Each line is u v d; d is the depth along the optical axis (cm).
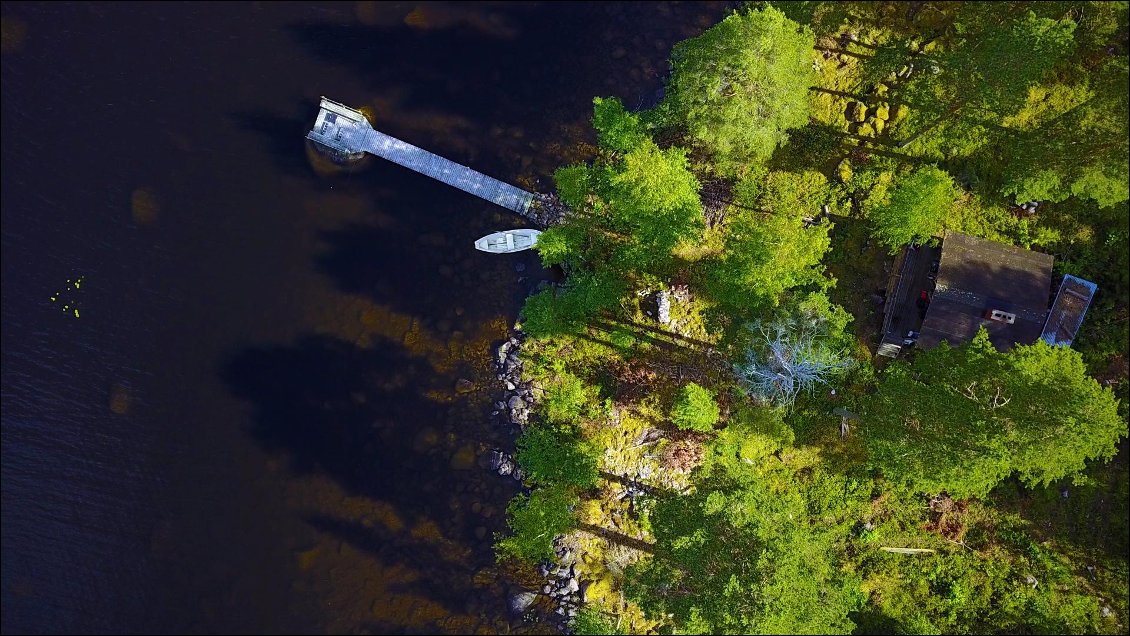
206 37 3572
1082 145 2884
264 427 3453
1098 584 3222
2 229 3491
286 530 3428
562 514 3291
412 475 3425
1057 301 3181
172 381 3472
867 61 3462
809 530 3234
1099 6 3228
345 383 3469
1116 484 3278
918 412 2855
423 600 3381
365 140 3484
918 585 3238
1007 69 2883
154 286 3491
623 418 3369
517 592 3347
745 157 3128
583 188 3177
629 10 3591
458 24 3591
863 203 3384
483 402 3438
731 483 3294
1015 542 3238
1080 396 2708
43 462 3444
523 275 3484
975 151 3375
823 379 3222
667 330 3394
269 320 3491
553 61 3575
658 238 3027
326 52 3562
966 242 3194
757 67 2816
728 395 3344
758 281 3008
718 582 3025
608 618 3284
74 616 3403
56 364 3466
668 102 3170
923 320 3178
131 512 3434
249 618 3400
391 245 3509
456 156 3525
